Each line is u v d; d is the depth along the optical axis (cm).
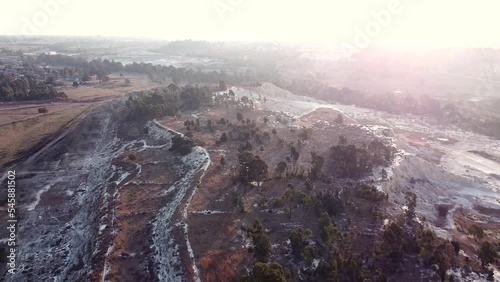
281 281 3653
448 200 7438
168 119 10119
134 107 10519
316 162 7069
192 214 5525
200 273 4338
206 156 7538
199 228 5181
